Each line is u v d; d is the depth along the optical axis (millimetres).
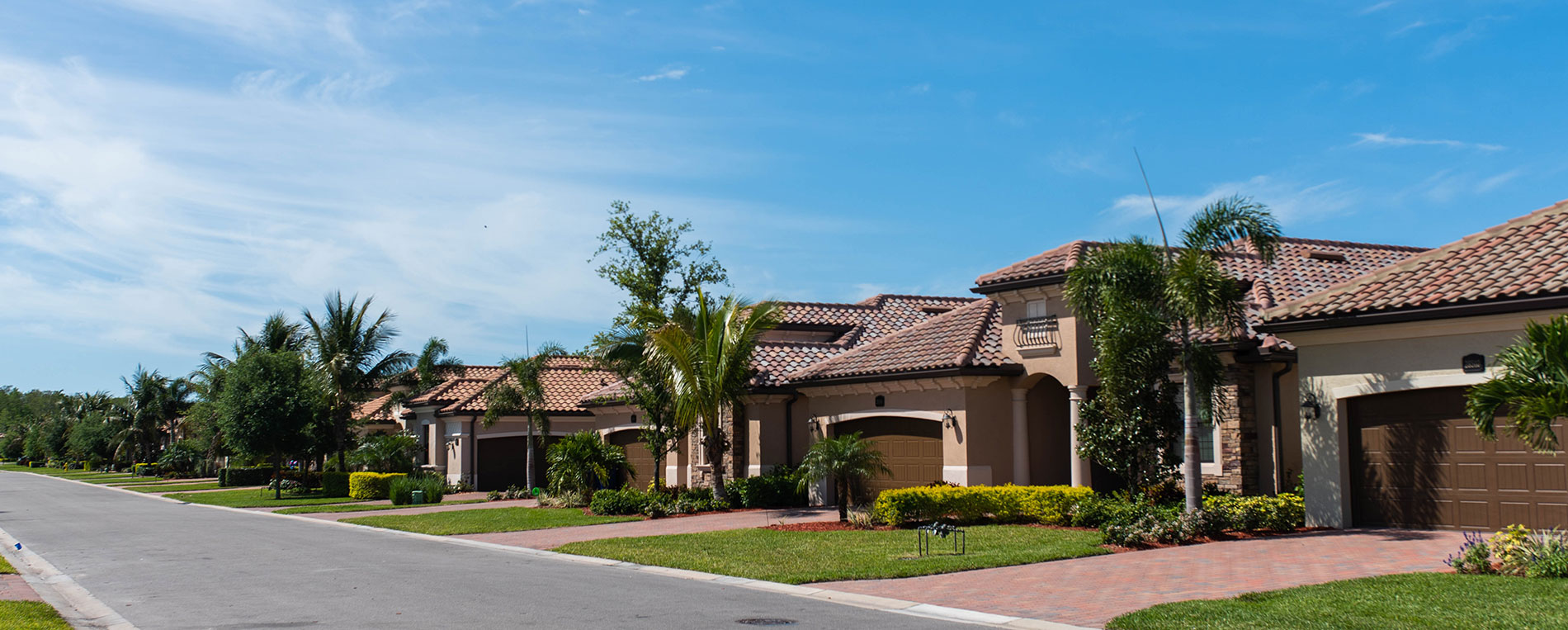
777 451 28438
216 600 12305
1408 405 16484
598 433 36625
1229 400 19703
